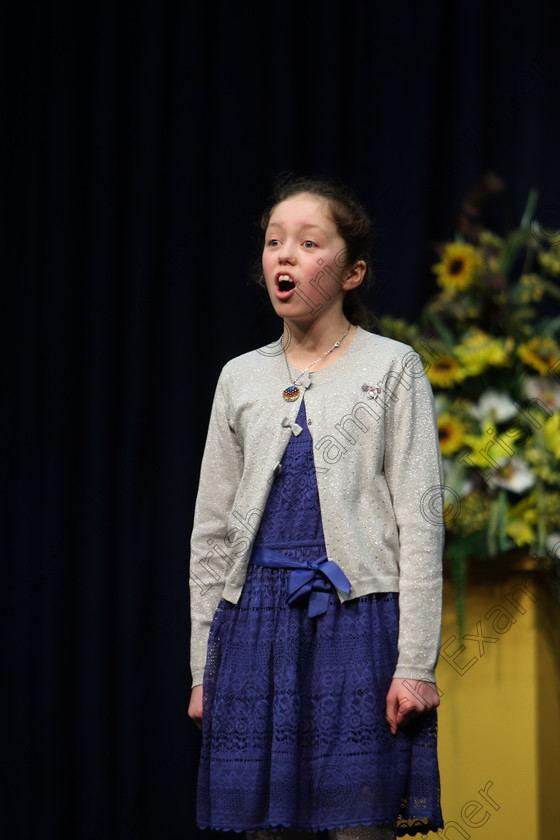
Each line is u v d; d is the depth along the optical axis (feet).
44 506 32.45
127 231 33.22
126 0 33.78
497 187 31.42
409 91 32.71
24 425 33.01
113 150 33.17
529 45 32.89
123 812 31.50
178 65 33.53
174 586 32.48
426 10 32.76
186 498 32.76
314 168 32.91
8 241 33.68
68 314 33.14
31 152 33.73
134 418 32.65
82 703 31.55
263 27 33.55
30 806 31.81
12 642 32.40
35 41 33.88
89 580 31.99
